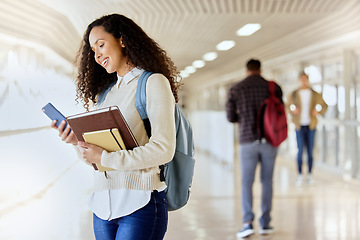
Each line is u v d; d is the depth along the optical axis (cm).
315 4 566
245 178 393
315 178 720
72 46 727
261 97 388
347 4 561
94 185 167
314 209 498
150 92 152
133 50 160
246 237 390
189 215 474
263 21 670
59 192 615
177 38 857
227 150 866
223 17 630
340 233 403
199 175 775
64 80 965
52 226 430
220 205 525
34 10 505
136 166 146
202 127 1227
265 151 387
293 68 986
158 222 156
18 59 576
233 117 399
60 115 160
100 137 150
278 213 480
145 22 661
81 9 552
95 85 178
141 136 157
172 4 556
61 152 831
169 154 147
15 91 582
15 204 536
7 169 559
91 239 387
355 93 691
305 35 752
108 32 160
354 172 691
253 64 396
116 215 155
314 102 658
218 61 1378
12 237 391
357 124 662
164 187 163
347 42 663
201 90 2291
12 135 580
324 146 829
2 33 482
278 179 713
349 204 525
